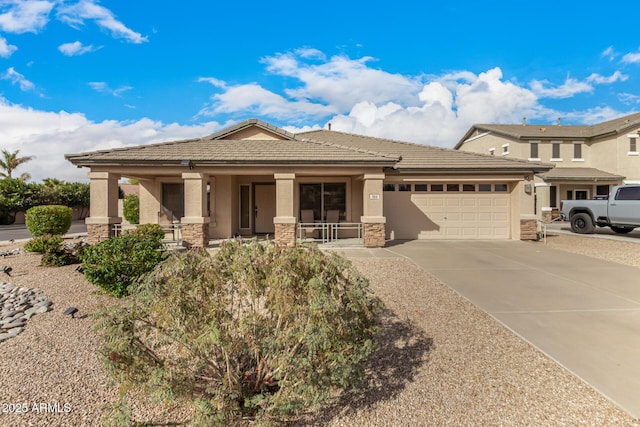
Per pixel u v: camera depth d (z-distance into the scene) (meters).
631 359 4.39
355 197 15.50
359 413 3.46
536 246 13.05
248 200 16.77
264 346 3.13
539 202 25.88
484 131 32.03
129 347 3.09
